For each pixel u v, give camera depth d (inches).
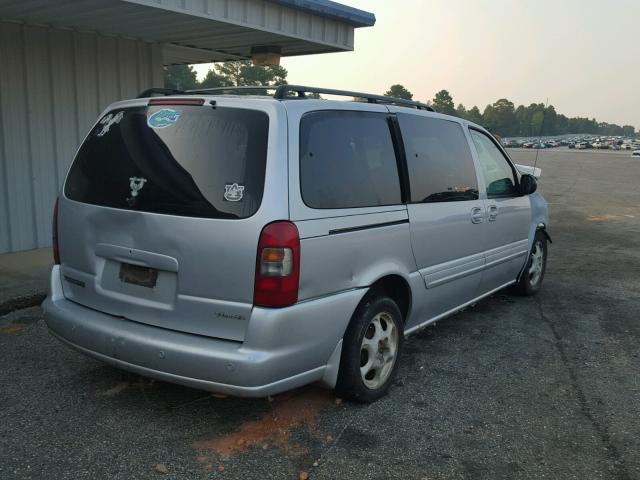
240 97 133.3
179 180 128.6
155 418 141.5
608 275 306.5
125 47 349.7
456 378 170.6
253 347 120.2
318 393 156.9
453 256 182.9
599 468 126.2
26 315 217.0
